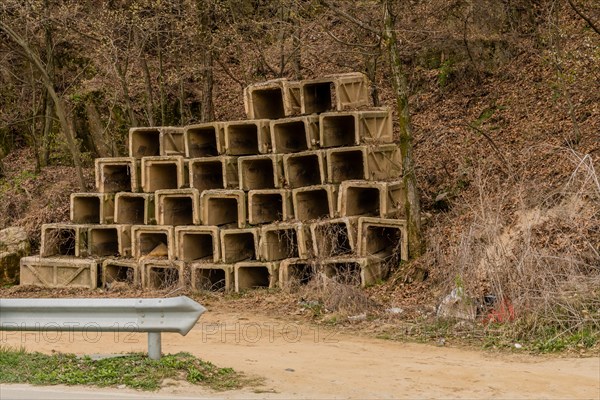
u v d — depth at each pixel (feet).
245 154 58.39
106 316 30.81
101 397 27.73
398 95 55.16
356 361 35.78
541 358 36.45
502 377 32.04
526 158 58.85
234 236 57.00
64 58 83.76
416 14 77.10
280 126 56.54
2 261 63.72
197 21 73.05
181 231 57.06
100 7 77.97
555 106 66.08
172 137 60.39
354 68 78.74
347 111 55.31
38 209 72.74
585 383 30.94
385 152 57.00
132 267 58.85
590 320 39.17
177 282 57.16
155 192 58.75
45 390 28.63
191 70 73.31
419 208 54.19
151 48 80.74
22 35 79.36
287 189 55.72
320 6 74.13
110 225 60.44
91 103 80.02
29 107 86.33
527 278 42.09
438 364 35.04
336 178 55.52
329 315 47.42
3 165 80.89
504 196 49.62
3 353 33.14
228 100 82.79
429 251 52.08
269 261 55.06
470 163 63.41
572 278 41.73
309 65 81.30
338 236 55.26
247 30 81.51
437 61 77.56
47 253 62.69
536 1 76.07
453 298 43.91
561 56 65.16
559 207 47.83
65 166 79.51
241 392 29.07
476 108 71.56
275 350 38.63
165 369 30.58
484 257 44.55
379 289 52.06
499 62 74.74
